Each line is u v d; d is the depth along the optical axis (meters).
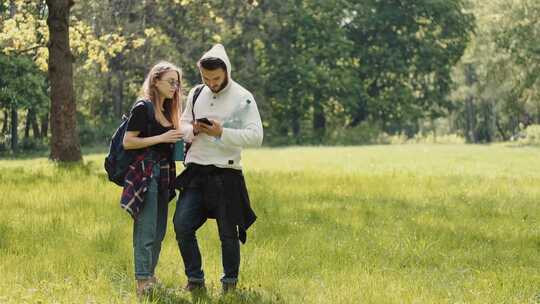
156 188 6.32
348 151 40.19
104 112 58.25
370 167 24.05
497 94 62.16
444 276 7.38
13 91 45.34
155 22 51.12
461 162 28.78
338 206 12.05
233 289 6.46
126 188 6.22
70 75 20.09
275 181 15.74
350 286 6.72
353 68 67.12
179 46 53.38
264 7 62.06
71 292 6.09
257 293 6.40
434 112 70.81
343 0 64.81
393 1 67.69
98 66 49.16
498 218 11.41
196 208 6.41
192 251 6.49
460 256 8.44
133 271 7.23
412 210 11.93
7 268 7.11
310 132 67.75
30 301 5.73
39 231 9.05
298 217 10.80
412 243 9.00
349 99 64.56
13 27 22.84
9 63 44.12
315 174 17.78
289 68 62.47
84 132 53.72
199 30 56.31
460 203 13.07
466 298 6.44
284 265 7.64
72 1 20.08
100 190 12.89
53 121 19.98
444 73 68.81
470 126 88.00
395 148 46.22
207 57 6.29
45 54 23.25
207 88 6.62
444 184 16.38
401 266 7.89
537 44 55.66
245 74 60.38
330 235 9.48
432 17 67.56
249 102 6.42
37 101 46.94
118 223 9.67
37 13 23.77
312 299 6.27
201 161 6.37
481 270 7.77
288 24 63.91
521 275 7.43
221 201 6.33
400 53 66.56
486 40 59.22
